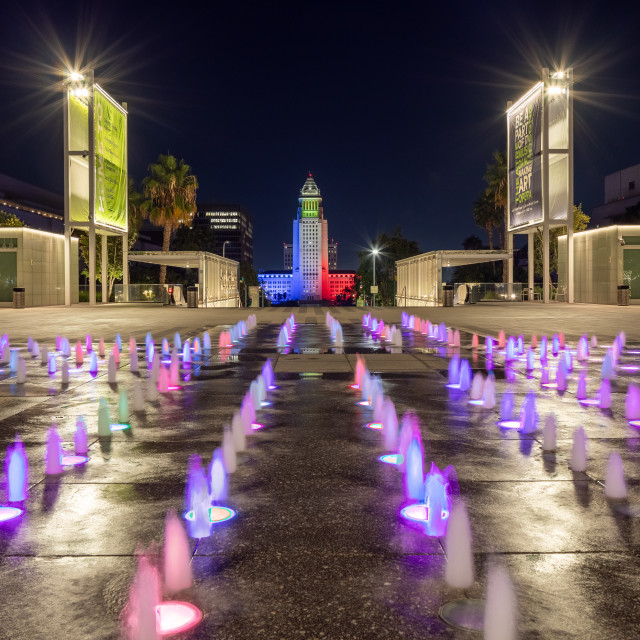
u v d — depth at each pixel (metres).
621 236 38.59
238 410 7.99
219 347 16.03
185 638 2.82
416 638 2.81
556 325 22.73
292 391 9.44
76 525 4.12
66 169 37.62
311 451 5.98
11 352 14.40
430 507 3.99
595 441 6.34
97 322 25.12
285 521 4.18
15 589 3.27
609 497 4.62
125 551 3.72
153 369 10.00
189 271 79.56
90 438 6.53
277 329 22.36
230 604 3.11
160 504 4.52
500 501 4.54
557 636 2.81
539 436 6.57
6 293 38.59
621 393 9.22
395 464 5.53
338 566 3.51
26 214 95.31
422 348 15.66
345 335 19.75
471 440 6.41
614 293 38.84
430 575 3.40
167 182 58.78
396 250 95.25
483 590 3.23
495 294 44.03
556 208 40.03
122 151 44.09
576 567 3.48
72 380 10.63
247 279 123.88
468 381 9.73
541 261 58.97
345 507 4.45
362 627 2.90
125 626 2.92
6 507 4.47
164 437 6.55
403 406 8.27
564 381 9.69
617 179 110.81
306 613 3.02
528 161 42.25
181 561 3.27
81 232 64.56
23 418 7.57
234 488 4.88
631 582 3.30
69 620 2.97
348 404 8.38
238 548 3.75
